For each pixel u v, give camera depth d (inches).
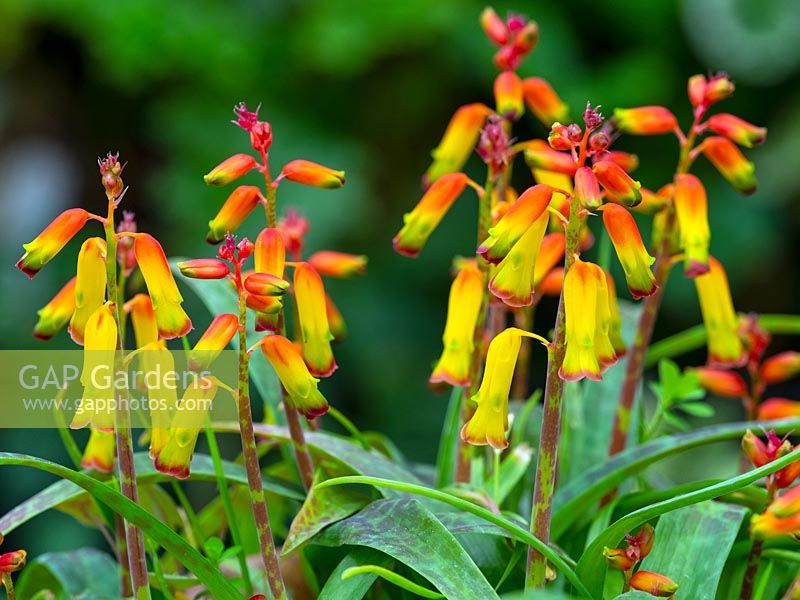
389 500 34.3
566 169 33.2
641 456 35.9
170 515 37.3
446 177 35.2
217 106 85.2
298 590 37.3
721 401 79.5
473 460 36.5
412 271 86.4
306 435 36.2
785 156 83.8
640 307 40.6
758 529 33.6
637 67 84.8
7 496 74.3
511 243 32.4
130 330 64.8
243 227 78.1
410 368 84.0
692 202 35.2
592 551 33.8
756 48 83.7
